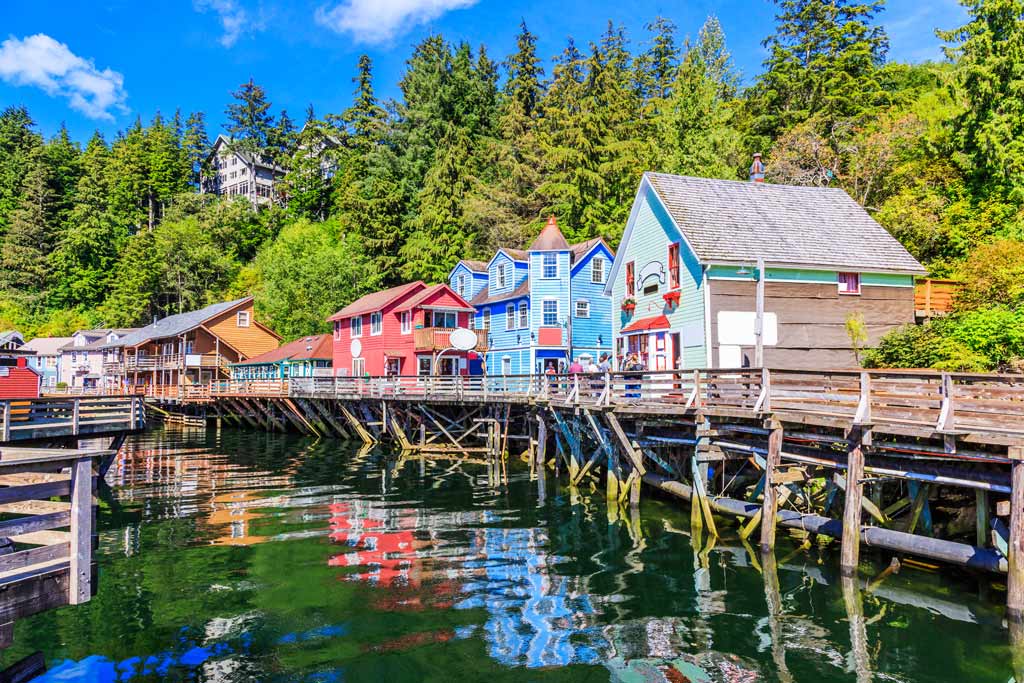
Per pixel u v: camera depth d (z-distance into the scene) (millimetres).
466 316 41625
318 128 82500
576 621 9453
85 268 76375
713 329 20188
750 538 13414
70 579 6418
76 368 67938
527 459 26203
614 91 50781
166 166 87125
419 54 68188
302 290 56719
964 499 11500
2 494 5945
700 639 8711
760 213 22938
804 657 8070
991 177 27547
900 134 31484
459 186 55906
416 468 24828
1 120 92312
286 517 16500
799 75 42656
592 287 37000
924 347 17844
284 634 9109
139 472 24453
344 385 35938
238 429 44250
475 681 7707
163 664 8211
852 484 10406
